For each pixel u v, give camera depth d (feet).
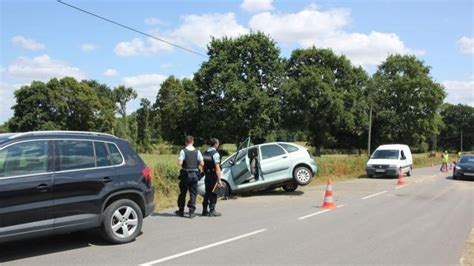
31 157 22.81
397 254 23.90
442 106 241.76
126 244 25.79
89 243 25.98
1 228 21.29
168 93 302.25
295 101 197.36
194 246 25.30
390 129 230.48
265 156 50.98
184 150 35.53
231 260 22.35
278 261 22.24
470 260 22.85
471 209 41.81
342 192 56.34
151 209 27.66
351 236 28.40
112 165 25.93
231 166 49.75
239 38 193.77
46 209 22.72
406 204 44.78
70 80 276.62
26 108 264.72
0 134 24.34
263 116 179.32
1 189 21.30
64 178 23.50
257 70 193.77
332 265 21.63
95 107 281.74
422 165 155.63
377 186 65.31
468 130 415.44
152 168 50.67
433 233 29.76
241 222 33.30
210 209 36.45
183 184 35.83
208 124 188.03
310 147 229.86
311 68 199.11
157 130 317.42
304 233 29.19
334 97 194.70
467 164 83.10
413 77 232.53
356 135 237.66
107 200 25.25
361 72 219.00
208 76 191.01
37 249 24.54
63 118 270.05
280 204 44.06
